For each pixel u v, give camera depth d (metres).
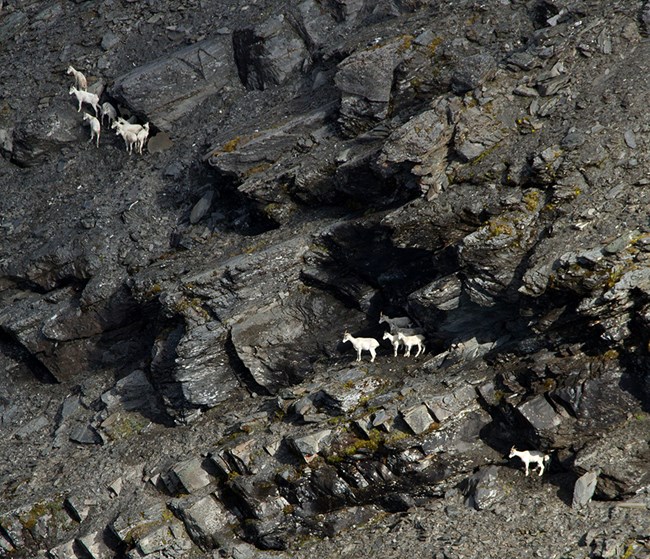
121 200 31.09
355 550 23.30
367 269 26.22
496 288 23.53
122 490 25.84
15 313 30.45
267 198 28.16
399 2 30.77
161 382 27.39
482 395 23.58
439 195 24.50
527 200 23.59
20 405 29.98
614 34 25.66
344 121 27.73
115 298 29.47
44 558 25.27
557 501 22.56
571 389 22.52
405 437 23.22
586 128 24.14
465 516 23.02
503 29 27.58
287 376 26.45
